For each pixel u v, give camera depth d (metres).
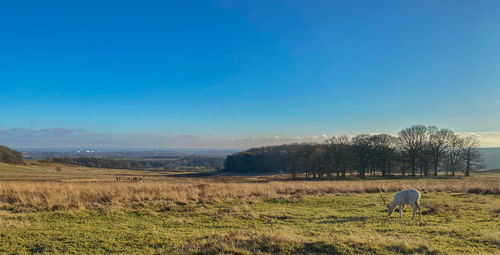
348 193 24.09
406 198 13.95
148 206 16.55
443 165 65.25
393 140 64.38
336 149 65.88
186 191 22.11
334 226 11.68
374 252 7.45
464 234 9.70
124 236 9.70
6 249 8.30
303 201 19.56
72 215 13.67
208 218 13.84
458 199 20.52
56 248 8.47
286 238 8.38
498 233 9.60
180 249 8.03
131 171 115.62
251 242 8.24
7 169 74.88
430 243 8.28
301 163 70.25
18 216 13.32
